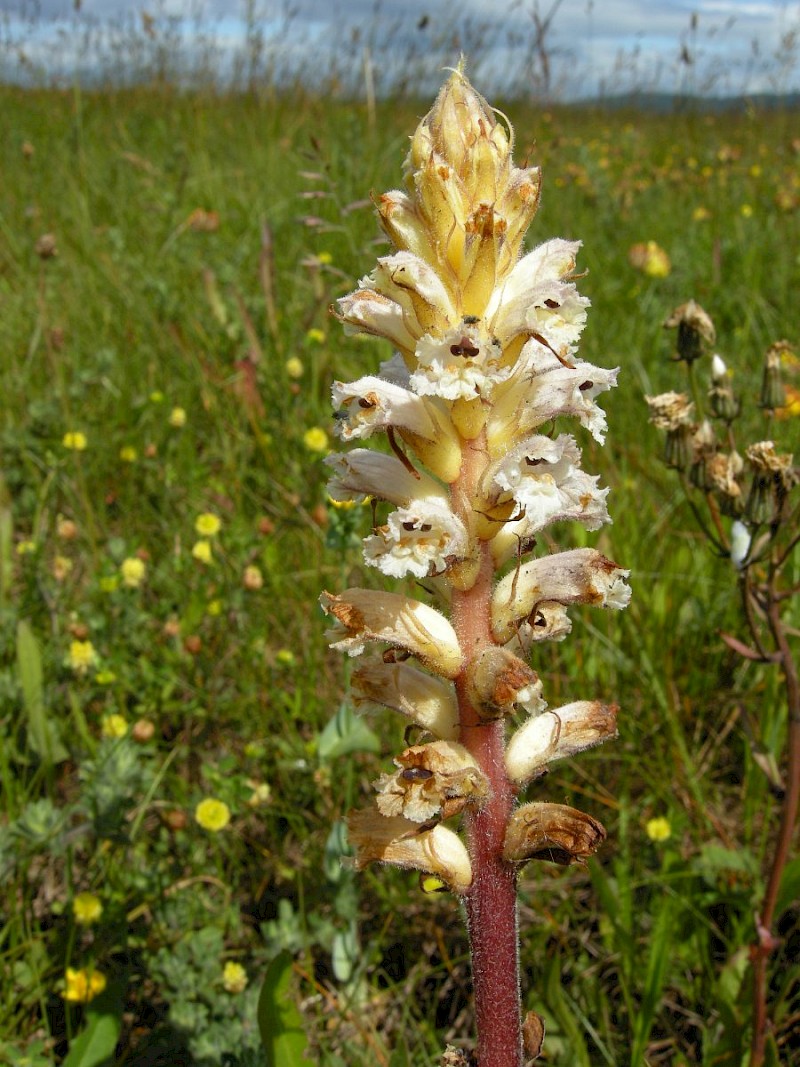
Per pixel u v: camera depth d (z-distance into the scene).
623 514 0.35
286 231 0.59
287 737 0.29
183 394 0.47
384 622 0.14
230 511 0.39
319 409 0.43
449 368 0.13
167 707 0.30
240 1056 0.21
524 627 0.15
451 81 0.14
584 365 0.15
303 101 0.79
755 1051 0.20
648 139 0.97
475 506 0.14
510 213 0.14
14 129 0.81
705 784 0.28
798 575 0.30
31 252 0.59
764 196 0.73
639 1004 0.23
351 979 0.24
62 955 0.23
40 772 0.26
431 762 0.14
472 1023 0.23
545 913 0.24
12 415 0.45
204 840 0.26
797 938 0.24
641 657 0.29
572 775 0.28
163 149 0.76
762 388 0.25
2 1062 0.20
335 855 0.24
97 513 0.40
